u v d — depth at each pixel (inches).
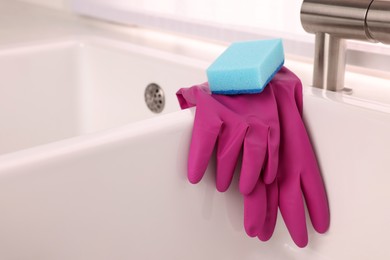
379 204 29.4
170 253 30.4
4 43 43.6
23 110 43.2
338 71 32.0
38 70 43.4
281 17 37.3
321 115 30.7
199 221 31.2
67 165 26.3
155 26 44.5
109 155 27.4
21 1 58.8
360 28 29.7
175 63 38.7
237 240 33.0
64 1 53.8
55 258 26.5
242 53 30.9
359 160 29.7
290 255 33.2
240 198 32.6
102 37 45.2
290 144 30.3
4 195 24.9
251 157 28.6
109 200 27.8
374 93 32.5
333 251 31.7
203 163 28.9
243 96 30.0
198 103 29.4
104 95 44.1
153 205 29.3
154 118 29.4
